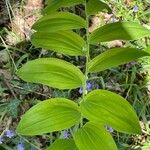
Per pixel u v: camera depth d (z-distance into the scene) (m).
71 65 0.26
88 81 0.44
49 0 0.32
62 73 0.25
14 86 0.42
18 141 0.36
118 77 0.46
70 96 0.42
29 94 0.42
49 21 0.29
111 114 0.23
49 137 0.37
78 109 0.24
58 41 0.28
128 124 0.22
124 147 0.39
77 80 0.25
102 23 0.53
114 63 0.26
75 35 0.28
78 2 0.30
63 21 0.29
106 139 0.21
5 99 0.41
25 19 0.51
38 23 0.29
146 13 0.55
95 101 0.24
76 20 0.29
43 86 0.43
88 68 0.26
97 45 0.49
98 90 0.24
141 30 0.28
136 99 0.43
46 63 0.26
